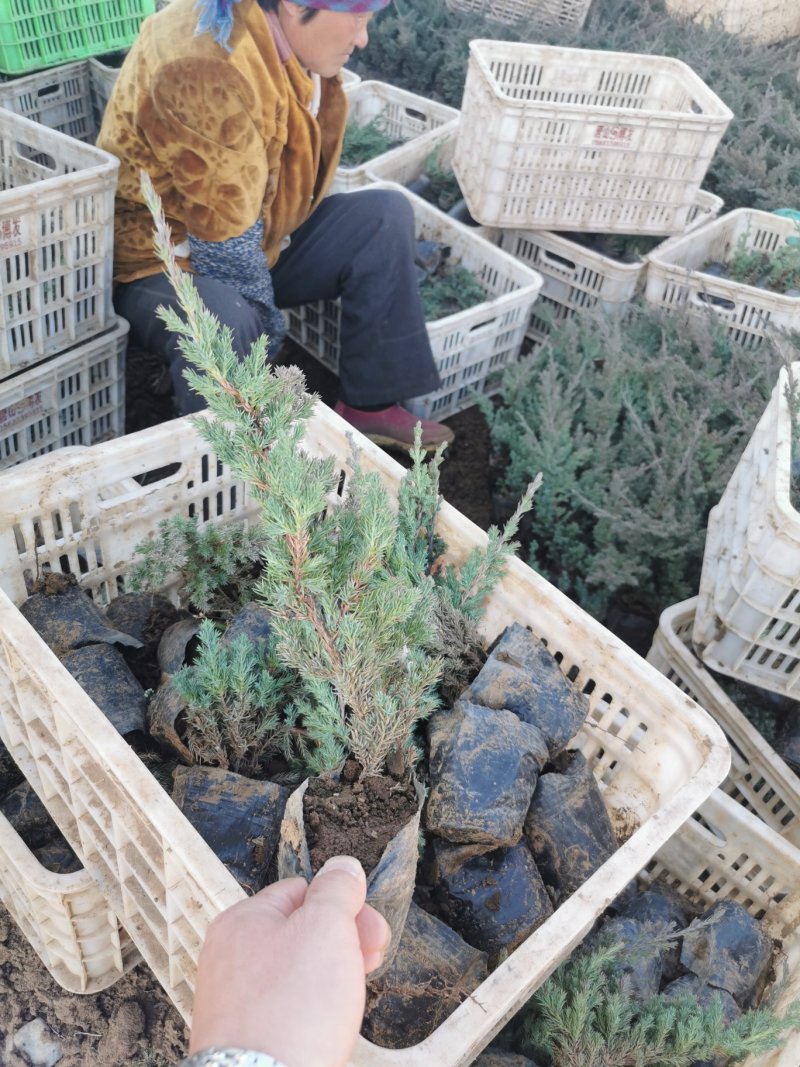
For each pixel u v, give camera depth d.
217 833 1.41
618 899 2.06
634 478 2.92
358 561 1.22
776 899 2.01
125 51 3.74
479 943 1.47
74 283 2.58
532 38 5.37
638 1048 1.63
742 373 3.06
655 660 2.52
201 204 2.59
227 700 1.54
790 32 6.00
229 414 1.16
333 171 3.03
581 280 3.77
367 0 2.51
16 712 1.71
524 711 1.62
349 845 1.27
